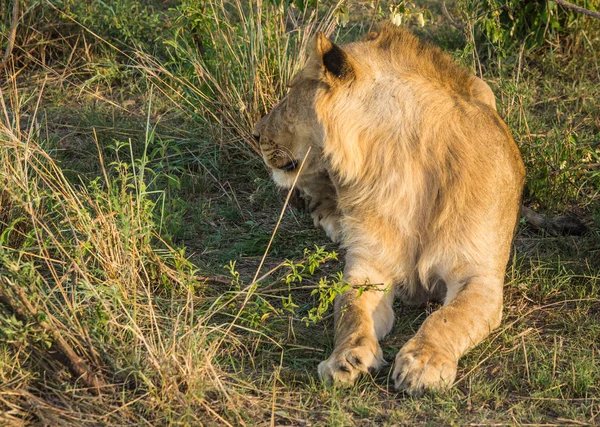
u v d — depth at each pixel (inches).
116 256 311.0
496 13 487.5
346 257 323.9
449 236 302.4
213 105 457.7
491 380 276.5
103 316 269.7
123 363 261.7
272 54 459.5
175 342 264.8
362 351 269.0
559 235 376.2
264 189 414.9
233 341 291.4
